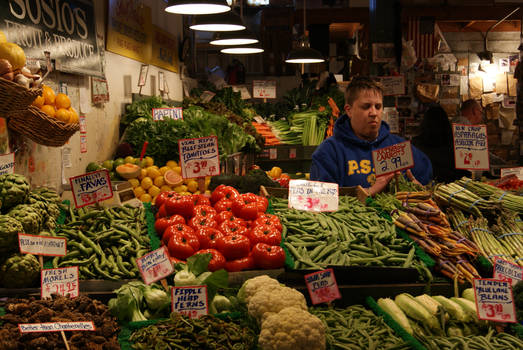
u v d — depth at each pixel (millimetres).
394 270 2900
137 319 2516
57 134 3471
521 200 3736
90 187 3271
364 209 3682
